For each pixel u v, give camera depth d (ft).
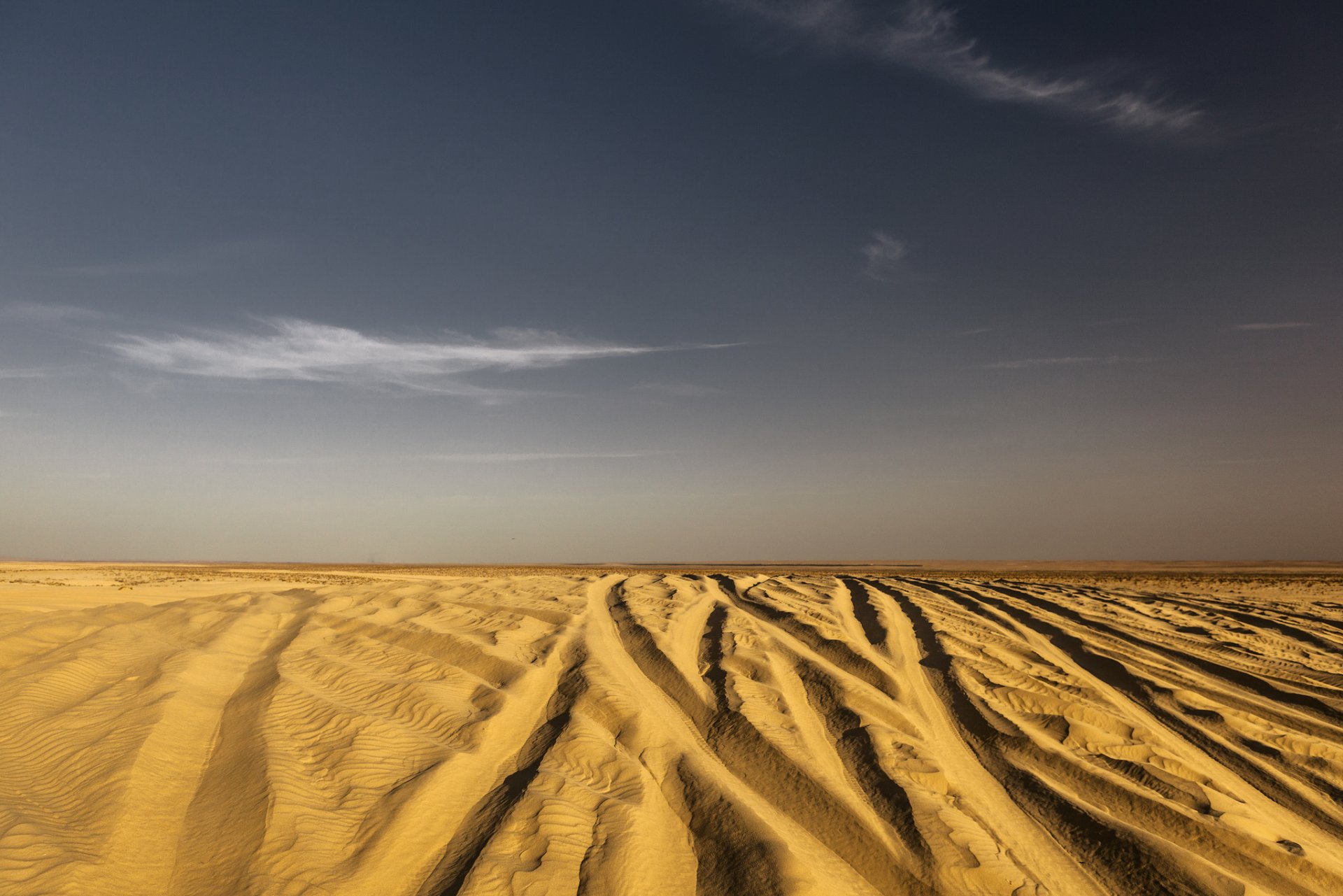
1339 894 19.43
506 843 18.63
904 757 25.40
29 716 26.53
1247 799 25.50
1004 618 49.83
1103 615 52.16
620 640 39.17
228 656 36.09
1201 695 35.53
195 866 17.63
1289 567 371.35
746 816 20.57
